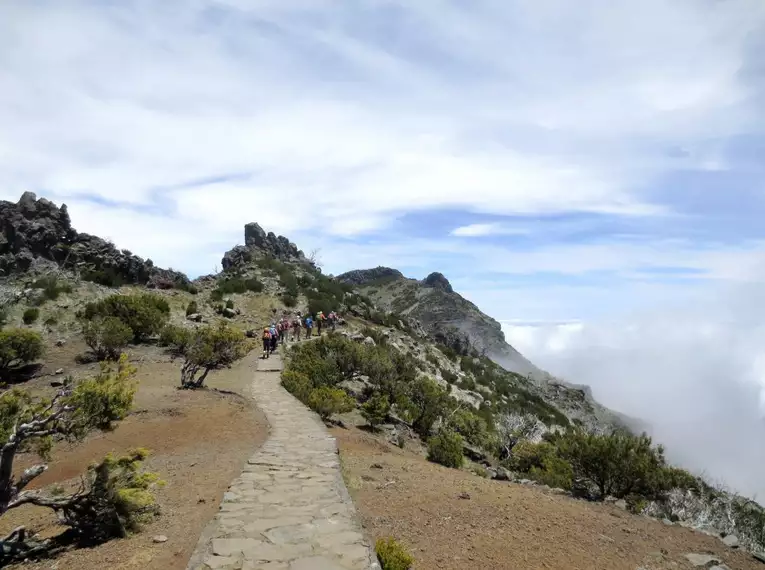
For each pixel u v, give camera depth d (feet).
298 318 121.90
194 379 72.49
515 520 26.66
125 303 100.99
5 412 24.26
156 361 85.15
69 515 21.59
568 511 30.58
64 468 36.55
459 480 36.27
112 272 140.26
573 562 22.18
